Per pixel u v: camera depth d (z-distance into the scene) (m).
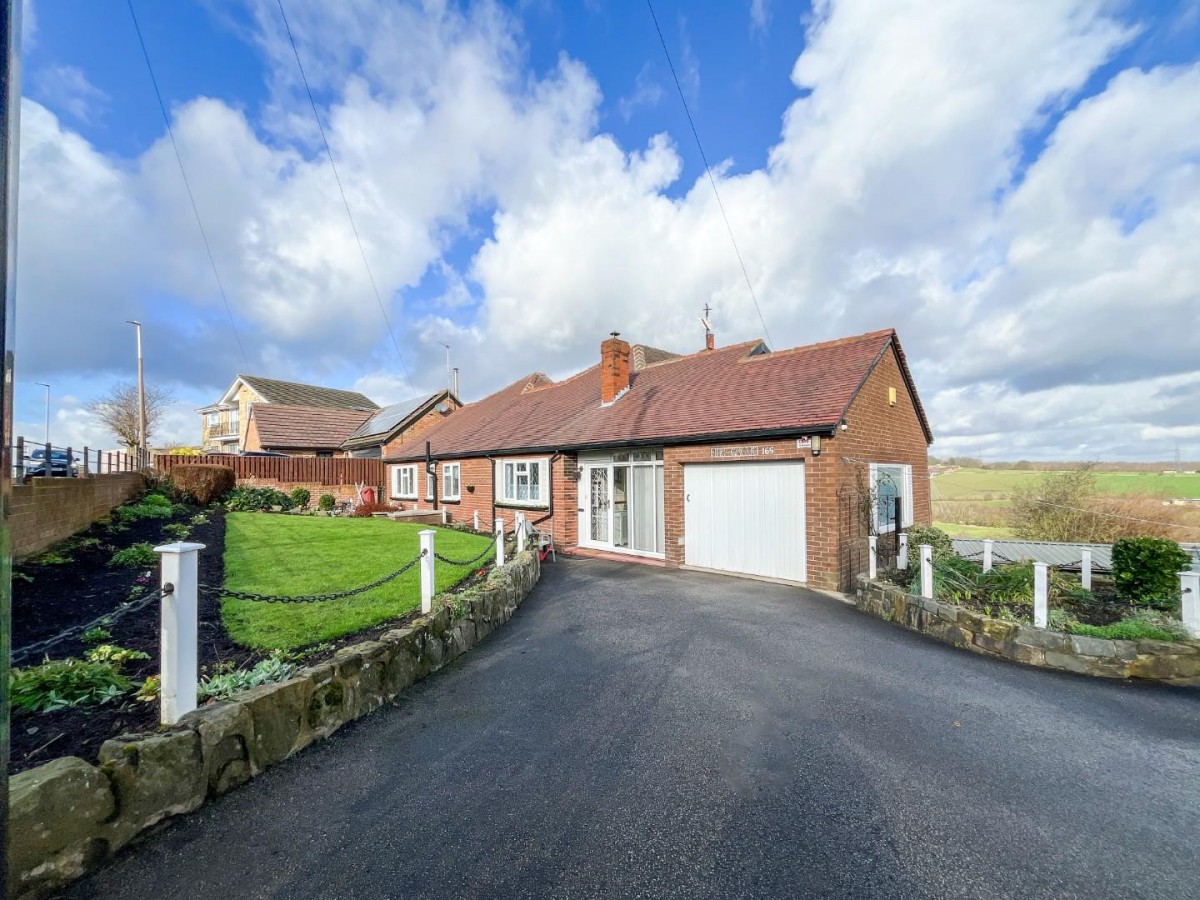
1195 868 2.62
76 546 7.92
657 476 12.16
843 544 9.14
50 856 2.30
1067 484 14.91
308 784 3.22
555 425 15.55
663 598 8.29
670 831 2.82
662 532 12.02
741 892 2.41
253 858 2.58
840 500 9.12
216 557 8.72
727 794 3.17
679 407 12.52
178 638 3.05
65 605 5.38
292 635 4.97
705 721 4.14
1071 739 3.98
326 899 2.33
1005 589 7.27
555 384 20.45
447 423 24.53
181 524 11.56
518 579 7.92
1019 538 15.02
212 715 3.08
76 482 8.67
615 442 12.23
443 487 19.56
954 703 4.58
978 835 2.84
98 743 2.90
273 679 3.71
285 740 3.49
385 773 3.36
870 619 7.23
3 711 1.54
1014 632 5.80
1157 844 2.79
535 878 2.48
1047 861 2.65
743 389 11.95
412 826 2.84
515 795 3.14
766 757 3.60
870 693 4.75
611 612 7.44
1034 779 3.41
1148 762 3.66
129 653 4.18
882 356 11.08
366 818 2.90
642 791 3.19
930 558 6.89
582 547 13.91
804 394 10.33
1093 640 5.48
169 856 2.57
